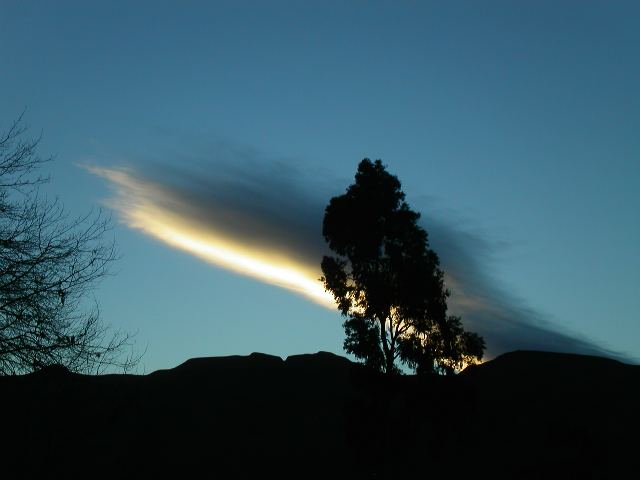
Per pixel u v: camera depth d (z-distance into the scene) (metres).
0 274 15.31
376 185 43.38
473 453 51.12
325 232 43.69
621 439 55.22
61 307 15.73
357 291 42.00
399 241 42.72
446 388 39.62
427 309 41.00
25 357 15.15
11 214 15.92
